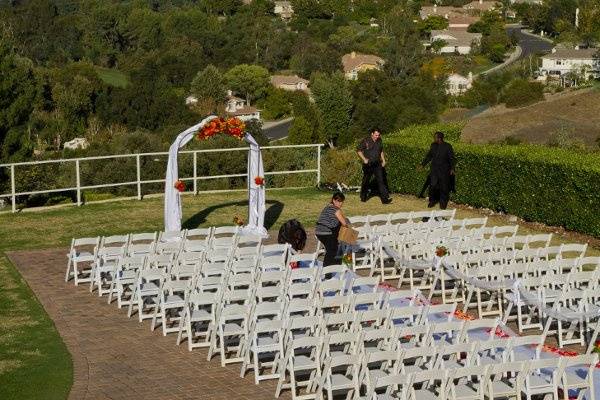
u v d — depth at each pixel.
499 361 11.23
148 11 151.50
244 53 139.38
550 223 22.23
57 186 32.78
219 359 12.75
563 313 13.34
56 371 12.19
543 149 23.50
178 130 78.44
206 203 25.69
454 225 20.30
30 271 18.03
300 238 17.42
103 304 15.65
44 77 99.75
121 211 24.45
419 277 17.33
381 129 100.12
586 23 167.12
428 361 11.59
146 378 11.94
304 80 128.88
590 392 10.38
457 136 28.95
